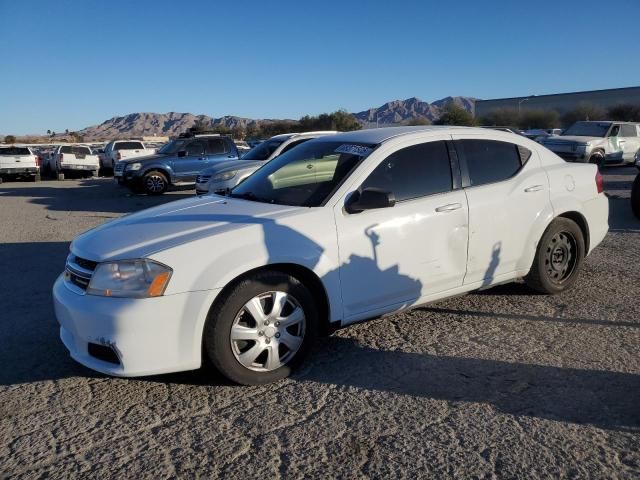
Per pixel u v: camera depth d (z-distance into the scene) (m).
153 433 3.27
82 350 3.65
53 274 7.12
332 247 3.97
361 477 2.82
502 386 3.72
